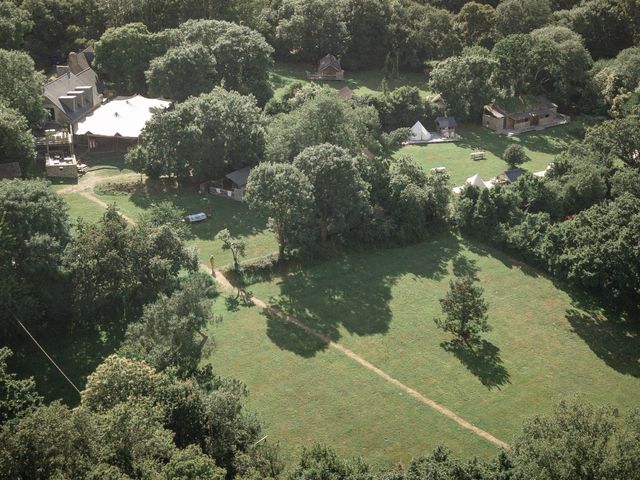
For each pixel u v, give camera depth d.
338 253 118.81
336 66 194.00
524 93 178.50
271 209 111.31
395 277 113.62
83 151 146.25
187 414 71.94
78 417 62.75
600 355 99.12
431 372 94.00
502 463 68.19
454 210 127.50
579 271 108.69
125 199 129.50
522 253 119.44
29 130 129.88
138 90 167.25
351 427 84.12
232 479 69.56
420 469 66.00
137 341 84.00
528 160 149.50
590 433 65.31
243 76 166.62
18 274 92.69
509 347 99.69
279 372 92.19
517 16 199.00
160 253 99.50
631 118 142.38
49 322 97.12
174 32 166.38
